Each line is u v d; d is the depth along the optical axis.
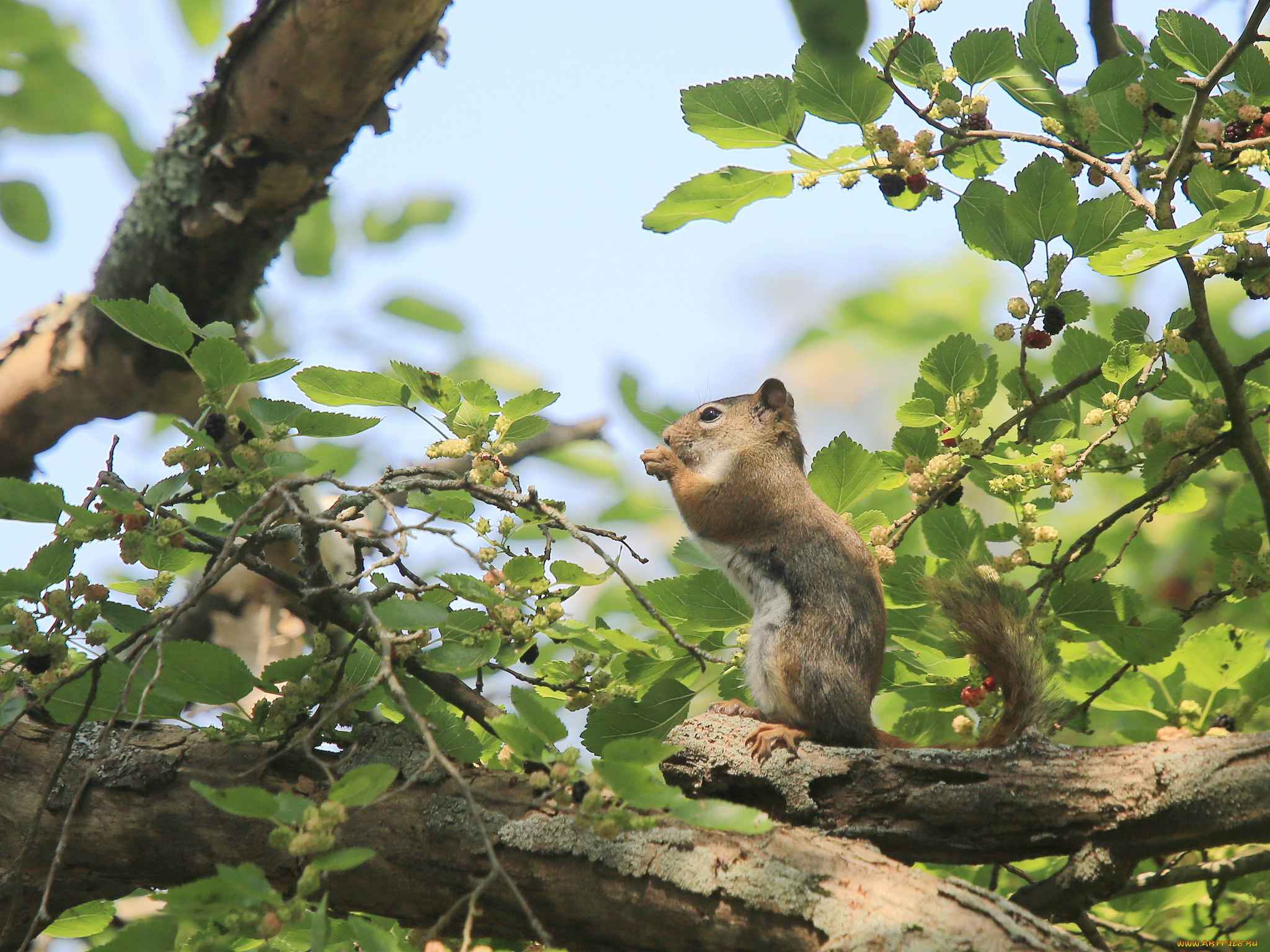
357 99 9.81
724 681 9.78
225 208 10.51
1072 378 9.18
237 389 7.23
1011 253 8.47
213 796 5.04
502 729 5.73
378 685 6.29
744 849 6.49
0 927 7.11
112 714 6.95
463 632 7.00
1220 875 8.12
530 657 7.36
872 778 7.34
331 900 6.87
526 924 6.67
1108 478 12.47
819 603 9.46
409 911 6.83
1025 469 8.48
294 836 5.11
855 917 6.04
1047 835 6.95
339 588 6.57
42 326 11.59
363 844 6.76
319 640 6.99
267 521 6.36
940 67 8.75
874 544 8.91
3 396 11.42
